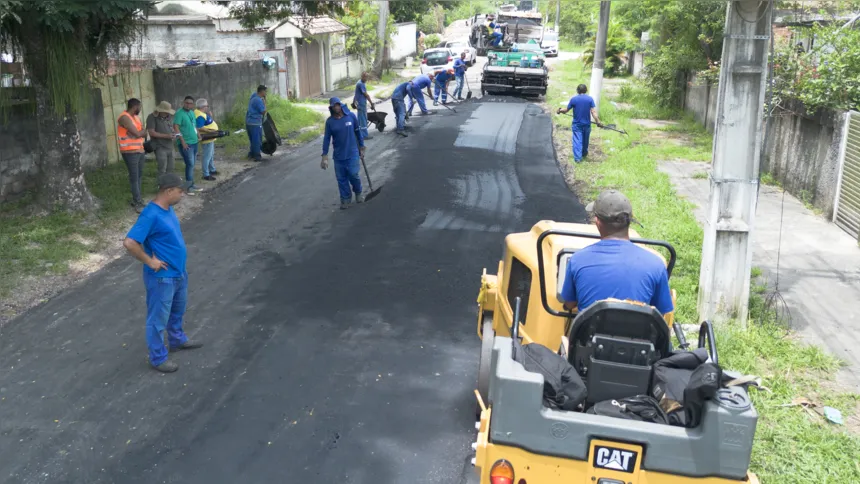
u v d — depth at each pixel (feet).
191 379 20.35
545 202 39.81
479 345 22.71
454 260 30.45
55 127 35.09
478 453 11.49
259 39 89.92
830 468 16.21
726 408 10.43
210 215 37.55
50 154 35.40
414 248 31.94
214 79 65.31
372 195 40.29
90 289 27.17
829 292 27.04
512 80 86.74
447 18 228.63
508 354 11.60
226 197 41.37
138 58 57.67
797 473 16.07
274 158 53.16
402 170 47.47
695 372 10.79
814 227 35.29
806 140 40.09
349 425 18.07
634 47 118.83
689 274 28.43
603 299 12.02
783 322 24.34
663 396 11.39
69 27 31.32
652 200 39.63
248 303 25.81
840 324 24.31
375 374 20.70
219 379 20.36
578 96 49.57
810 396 19.66
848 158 34.30
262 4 50.85
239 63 71.31
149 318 20.51
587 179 45.24
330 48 105.19
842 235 33.94
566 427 10.93
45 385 19.93
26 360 21.42
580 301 12.37
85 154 45.50
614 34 124.26
